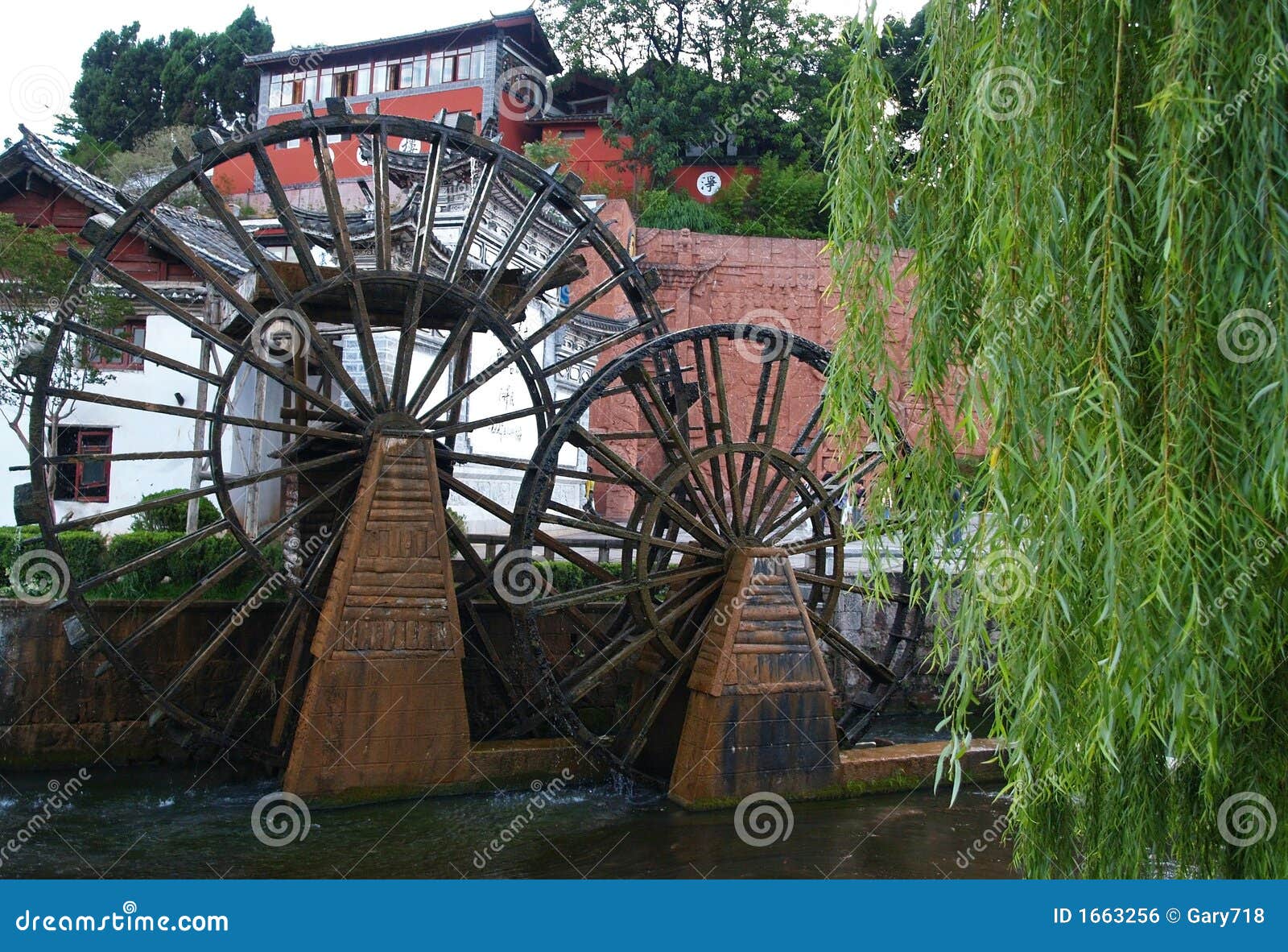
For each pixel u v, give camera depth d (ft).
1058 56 15.65
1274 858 15.58
